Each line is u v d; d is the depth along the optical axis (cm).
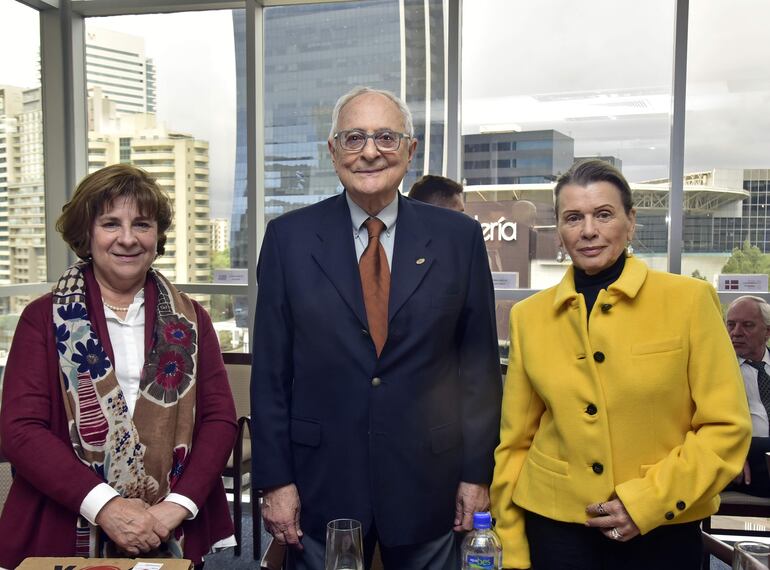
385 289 153
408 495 150
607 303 139
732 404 130
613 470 135
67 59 416
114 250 154
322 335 151
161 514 146
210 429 163
